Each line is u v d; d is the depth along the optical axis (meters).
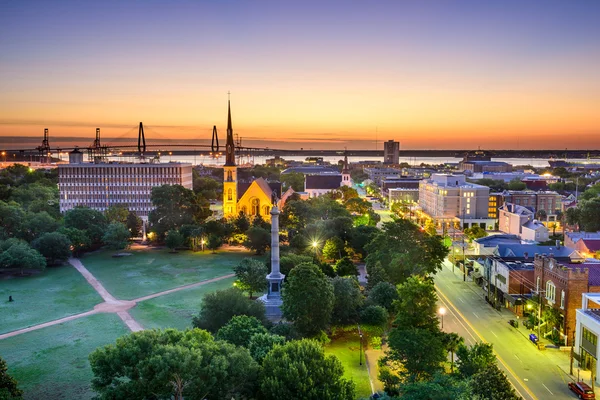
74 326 102.12
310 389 59.28
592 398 70.00
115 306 115.69
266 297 109.56
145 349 60.81
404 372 71.31
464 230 199.25
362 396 71.12
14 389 63.59
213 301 88.94
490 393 58.97
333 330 95.94
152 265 158.50
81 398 72.38
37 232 173.50
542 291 97.69
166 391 57.34
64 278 142.00
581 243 138.25
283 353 63.28
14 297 123.06
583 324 79.56
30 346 91.50
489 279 119.12
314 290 87.06
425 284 83.69
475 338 93.44
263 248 172.25
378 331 92.00
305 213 196.50
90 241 177.75
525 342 91.62
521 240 160.62
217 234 185.25
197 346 61.06
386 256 121.19
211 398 59.00
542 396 71.56
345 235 164.75
